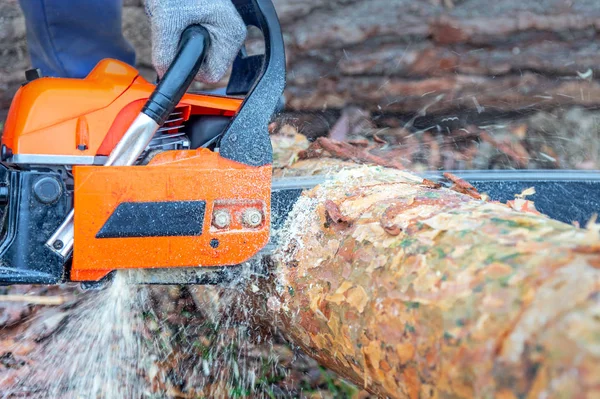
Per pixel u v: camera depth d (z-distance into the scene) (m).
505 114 3.57
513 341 0.93
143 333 2.03
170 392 1.93
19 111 1.57
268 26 1.62
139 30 3.43
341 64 3.52
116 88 1.62
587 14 3.44
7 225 1.51
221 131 1.81
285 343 2.09
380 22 3.48
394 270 1.27
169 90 1.56
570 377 0.83
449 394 1.04
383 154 3.05
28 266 1.50
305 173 2.10
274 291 1.65
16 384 1.88
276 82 1.61
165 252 1.55
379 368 1.26
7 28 3.18
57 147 1.55
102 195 1.50
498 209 1.29
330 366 1.65
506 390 0.92
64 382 1.90
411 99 3.56
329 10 3.49
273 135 2.74
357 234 1.46
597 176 2.16
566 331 0.86
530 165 3.36
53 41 2.13
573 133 3.50
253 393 1.96
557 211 2.08
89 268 1.52
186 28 1.63
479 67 3.51
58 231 1.51
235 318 2.01
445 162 3.28
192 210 1.55
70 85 1.60
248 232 1.58
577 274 0.93
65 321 2.12
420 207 1.40
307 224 1.64
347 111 3.57
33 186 1.50
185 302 2.13
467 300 1.05
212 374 1.99
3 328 2.10
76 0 2.09
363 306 1.32
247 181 1.58
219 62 1.70
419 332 1.13
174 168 1.54
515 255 1.06
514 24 3.44
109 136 1.60
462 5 3.48
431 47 3.50
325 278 1.49
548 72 3.50
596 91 3.51
